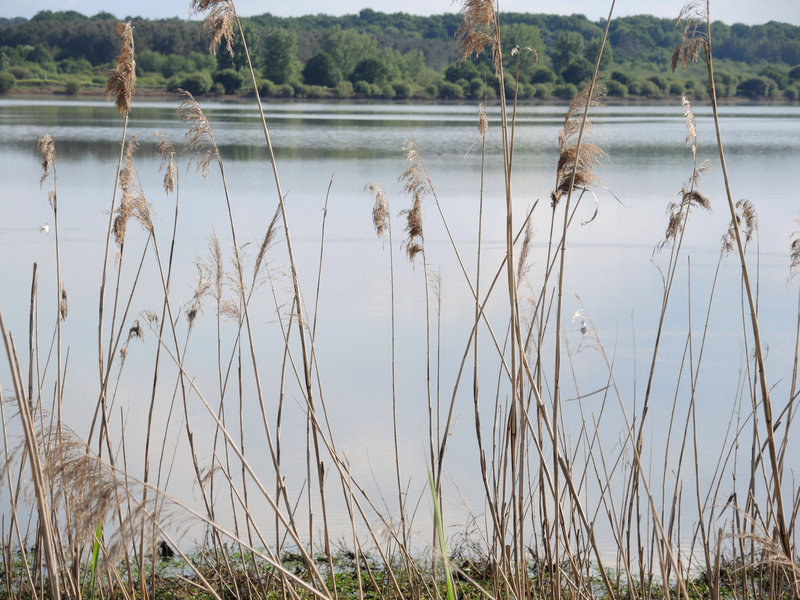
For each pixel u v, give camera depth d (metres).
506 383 10.50
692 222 22.55
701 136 54.19
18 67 110.19
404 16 165.12
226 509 7.47
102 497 3.37
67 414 9.33
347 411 9.73
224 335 12.41
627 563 5.23
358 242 19.30
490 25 4.48
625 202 25.92
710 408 9.71
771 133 57.50
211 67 110.38
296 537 4.57
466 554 6.67
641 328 12.80
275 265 16.39
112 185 27.39
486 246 19.08
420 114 80.50
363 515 5.16
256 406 9.87
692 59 4.01
